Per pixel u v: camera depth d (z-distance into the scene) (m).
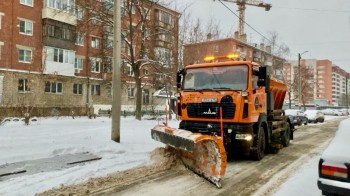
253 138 9.43
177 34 24.77
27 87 31.34
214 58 10.36
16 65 30.91
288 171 8.28
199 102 9.42
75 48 36.81
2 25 29.97
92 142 11.16
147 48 24.70
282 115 13.16
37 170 7.63
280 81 12.34
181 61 24.52
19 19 31.28
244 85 9.02
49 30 33.12
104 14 22.11
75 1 24.33
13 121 21.00
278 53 44.09
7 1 30.36
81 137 12.31
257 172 8.15
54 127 15.91
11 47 30.55
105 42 29.70
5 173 7.14
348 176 4.58
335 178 4.68
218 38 26.62
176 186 6.64
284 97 13.13
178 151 8.25
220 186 6.61
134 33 25.33
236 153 10.90
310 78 72.56
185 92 9.80
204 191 6.36
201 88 9.62
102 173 7.52
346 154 4.71
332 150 4.91
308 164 9.22
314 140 15.88
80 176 7.14
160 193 6.16
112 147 10.55
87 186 6.46
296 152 11.63
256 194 6.20
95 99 39.00
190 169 7.80
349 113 64.69
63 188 6.26
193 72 9.93
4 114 24.36
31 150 9.54
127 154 9.97
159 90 33.03
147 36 23.62
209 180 6.92
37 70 32.34
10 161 8.45
